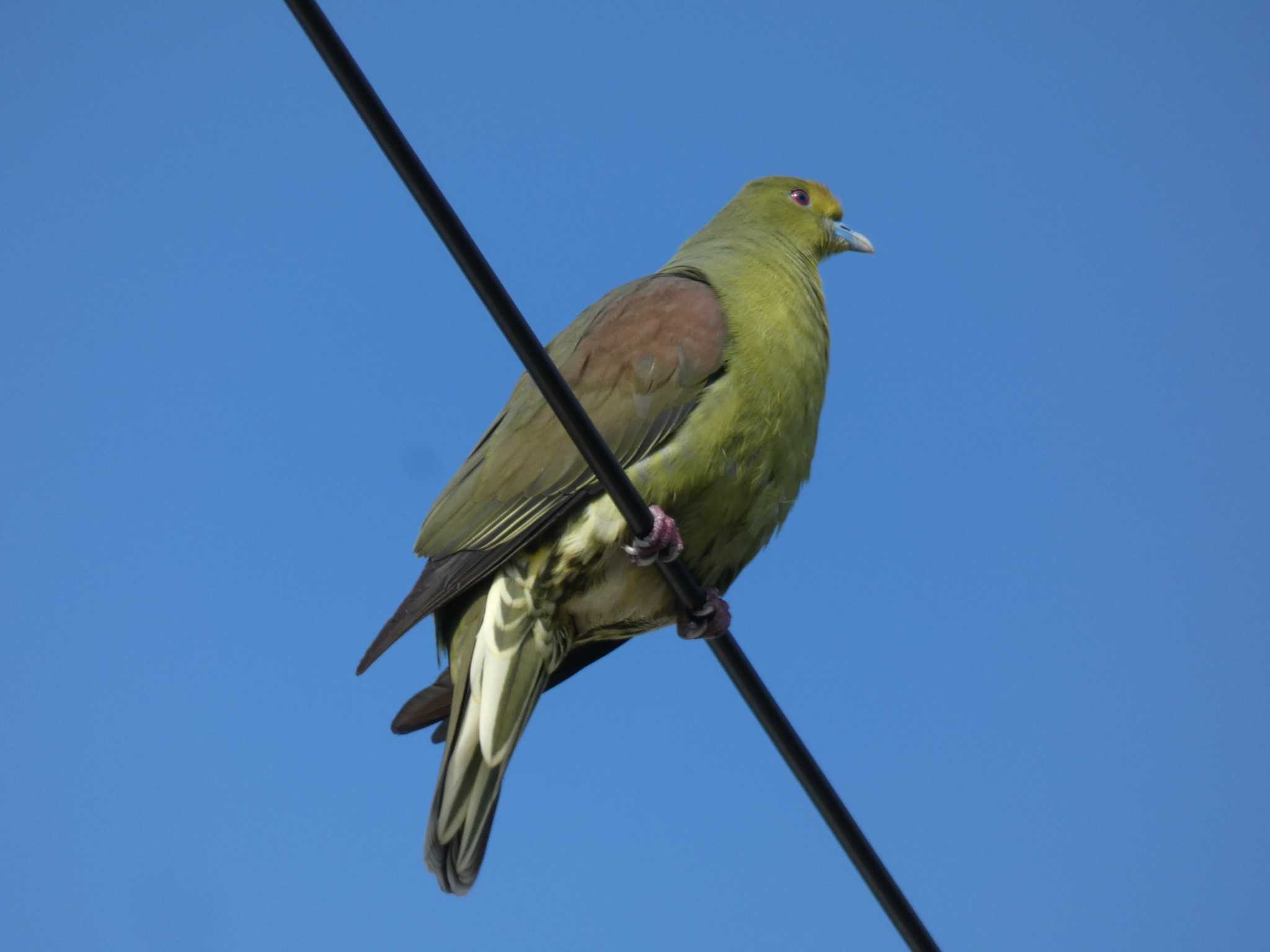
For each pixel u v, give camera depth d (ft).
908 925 29.19
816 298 40.60
